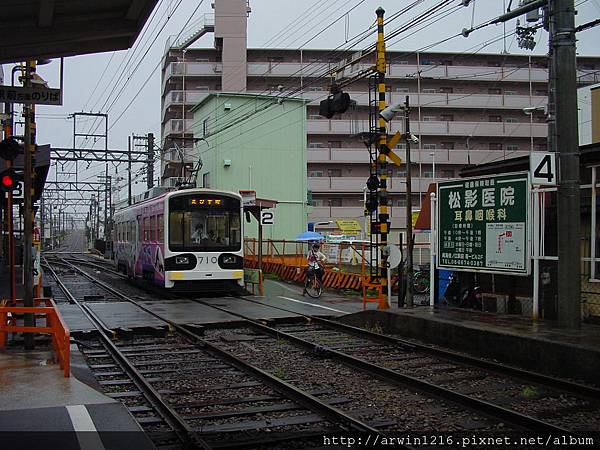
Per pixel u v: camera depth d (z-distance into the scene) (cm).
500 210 1142
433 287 1328
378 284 1484
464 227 1228
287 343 1153
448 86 5259
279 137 3828
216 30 4938
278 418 656
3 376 765
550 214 1145
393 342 1127
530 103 5172
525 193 1092
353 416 658
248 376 871
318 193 5078
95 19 801
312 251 1992
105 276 3047
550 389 771
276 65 5062
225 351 1030
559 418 658
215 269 1919
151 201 2141
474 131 5131
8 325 1044
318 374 882
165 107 5203
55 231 10844
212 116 3772
